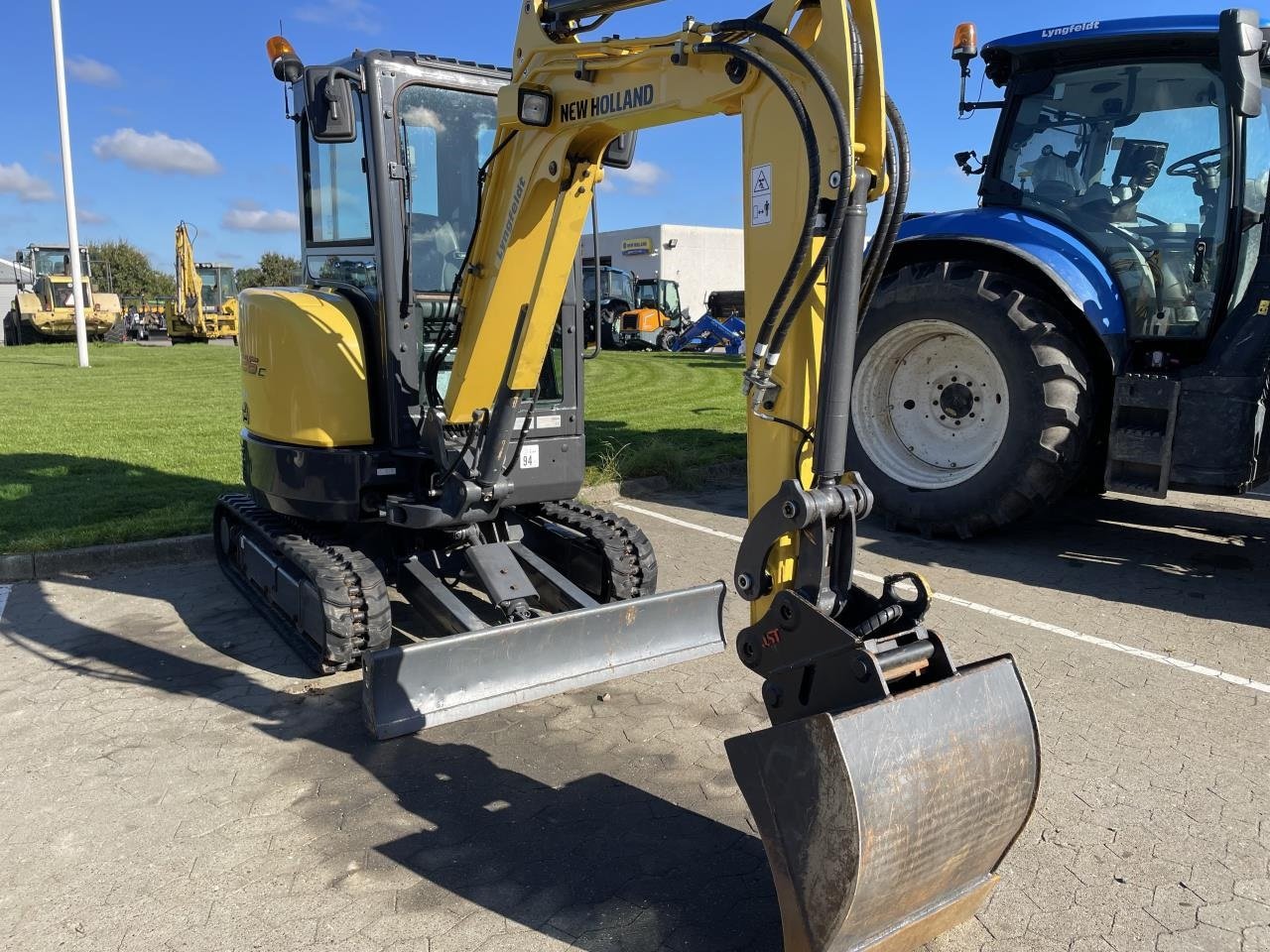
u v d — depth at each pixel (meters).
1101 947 2.58
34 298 29.55
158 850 2.96
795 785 2.25
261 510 5.31
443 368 4.60
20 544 5.81
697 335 25.09
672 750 3.62
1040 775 2.50
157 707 3.93
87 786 3.32
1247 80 4.93
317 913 2.67
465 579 4.96
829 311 2.47
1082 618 5.04
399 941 2.56
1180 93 5.83
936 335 6.50
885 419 6.87
